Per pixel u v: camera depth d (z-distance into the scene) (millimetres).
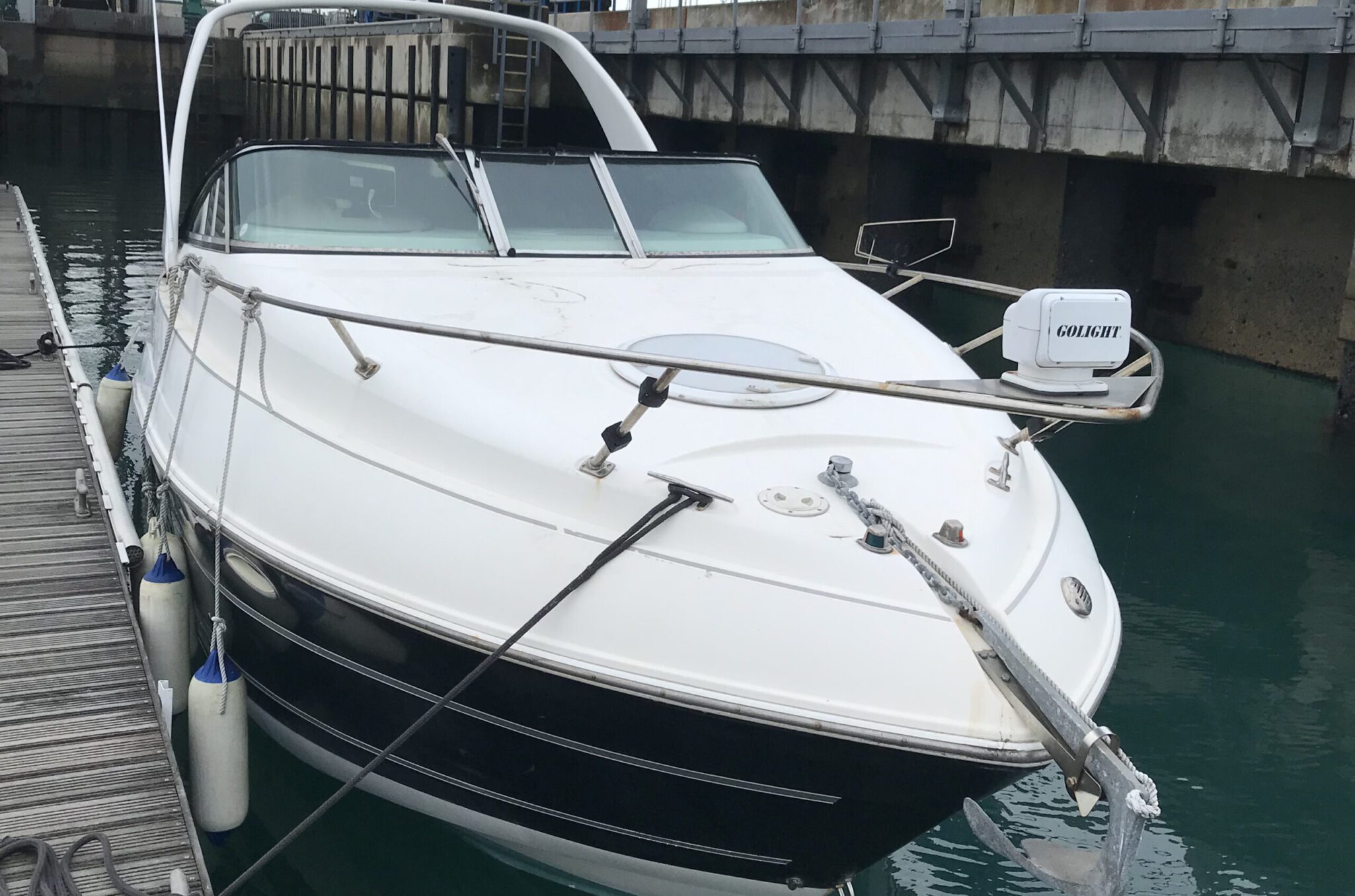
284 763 3768
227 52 28109
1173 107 8172
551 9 17281
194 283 4227
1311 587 5469
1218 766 4094
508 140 16203
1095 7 8523
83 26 24688
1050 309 2412
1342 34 6590
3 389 6012
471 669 2803
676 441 2938
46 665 3504
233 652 3549
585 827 2922
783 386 3223
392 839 3529
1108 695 4516
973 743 2502
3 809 2908
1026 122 9320
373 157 4043
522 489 2863
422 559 2879
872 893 3492
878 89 10898
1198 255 10305
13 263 9188
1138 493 6625
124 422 5992
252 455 3311
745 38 11922
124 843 2826
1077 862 2484
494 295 3662
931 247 12289
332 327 3322
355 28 20828
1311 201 9258
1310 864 3625
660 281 3957
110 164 21875
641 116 14734
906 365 3500
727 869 2889
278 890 3365
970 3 9109
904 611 2613
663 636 2631
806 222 14641
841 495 2826
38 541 4219
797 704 2547
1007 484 3035
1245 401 8594
